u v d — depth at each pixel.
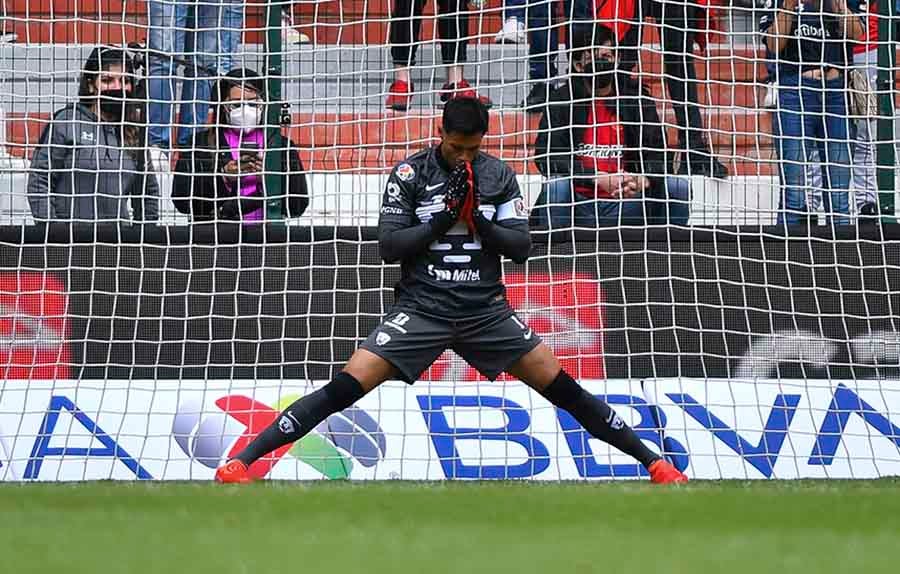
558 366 24.30
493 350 24.12
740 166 33.34
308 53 32.50
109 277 29.95
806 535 14.88
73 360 29.78
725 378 29.94
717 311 30.02
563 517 16.25
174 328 29.94
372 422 29.38
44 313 29.81
